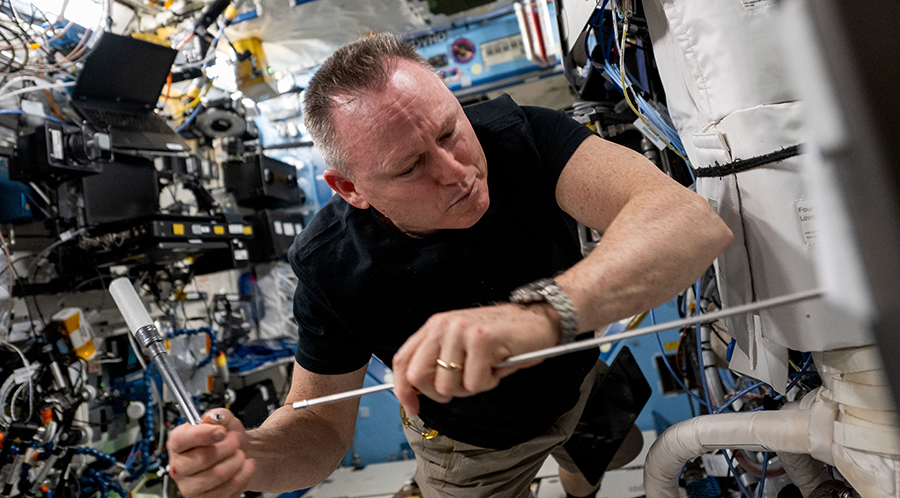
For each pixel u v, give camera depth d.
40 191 2.44
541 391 1.45
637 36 1.52
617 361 1.93
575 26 1.91
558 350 0.69
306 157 4.29
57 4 2.73
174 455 0.94
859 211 0.31
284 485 1.23
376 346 1.43
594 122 2.26
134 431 2.80
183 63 3.20
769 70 1.08
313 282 1.36
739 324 1.26
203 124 3.45
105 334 2.80
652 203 0.89
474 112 1.30
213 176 3.73
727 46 1.11
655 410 3.09
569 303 0.76
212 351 3.08
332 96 1.02
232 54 3.61
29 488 2.02
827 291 0.35
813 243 1.04
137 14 3.32
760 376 1.27
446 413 1.53
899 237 0.30
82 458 2.44
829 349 1.05
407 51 1.07
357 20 3.46
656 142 1.74
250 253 3.74
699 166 1.30
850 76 0.31
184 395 0.99
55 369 2.19
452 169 1.00
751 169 1.11
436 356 0.74
